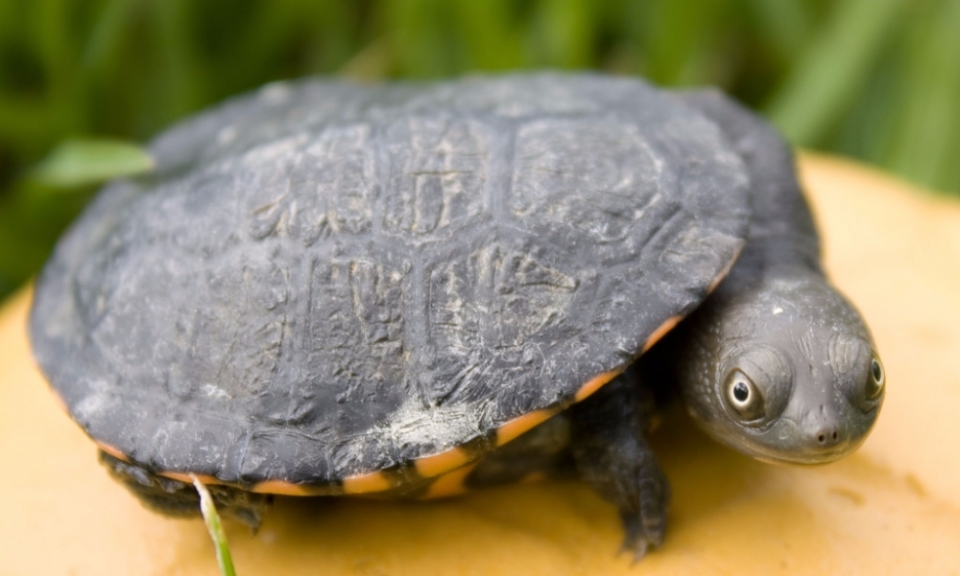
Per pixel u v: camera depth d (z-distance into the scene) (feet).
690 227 0.43
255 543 0.44
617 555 0.43
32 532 0.45
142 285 0.44
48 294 0.47
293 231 0.43
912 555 0.43
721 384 0.42
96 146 0.50
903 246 0.51
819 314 0.42
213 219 0.44
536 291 0.42
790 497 0.44
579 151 0.44
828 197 0.53
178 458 0.42
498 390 0.42
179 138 0.50
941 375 0.46
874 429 0.45
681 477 0.44
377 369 0.42
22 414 0.49
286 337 0.42
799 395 0.41
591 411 0.43
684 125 0.45
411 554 0.44
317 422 0.42
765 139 0.47
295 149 0.44
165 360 0.43
